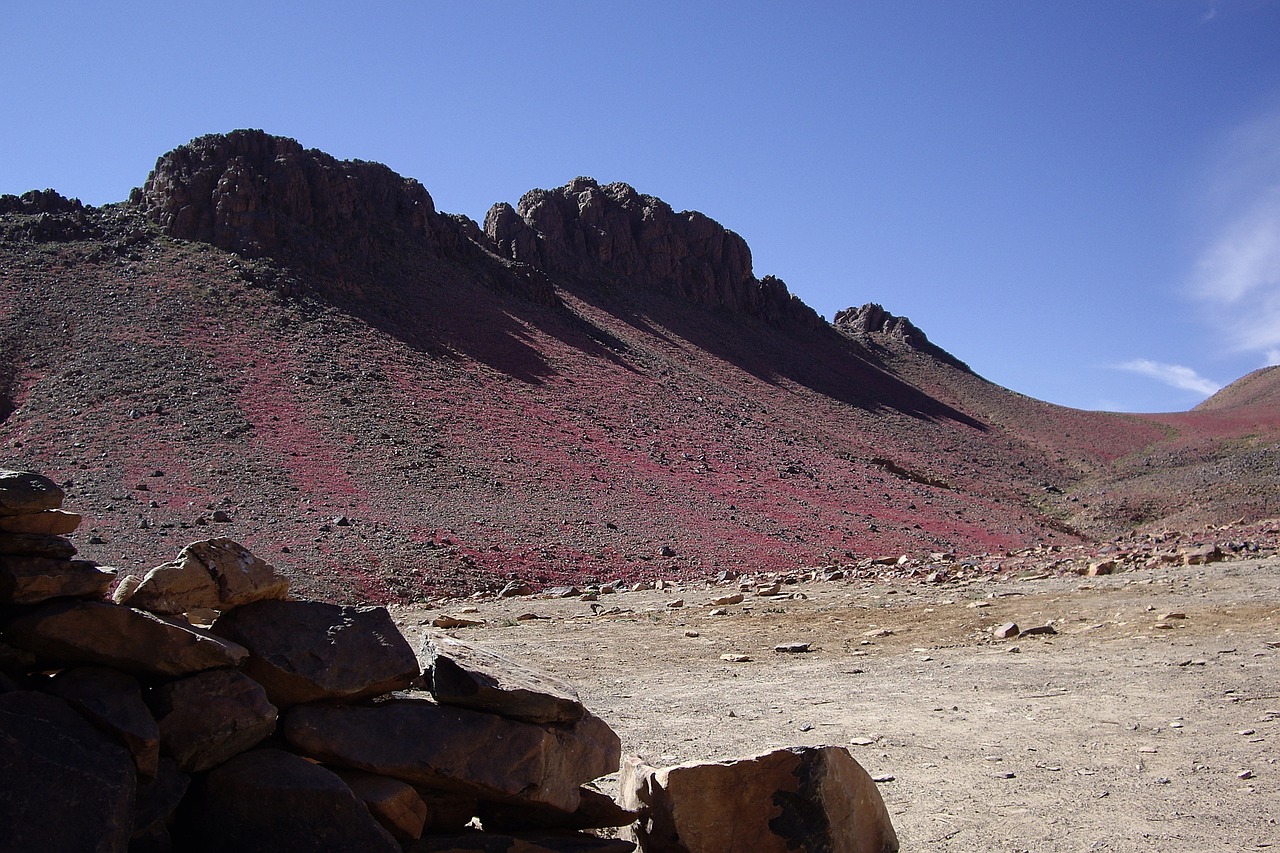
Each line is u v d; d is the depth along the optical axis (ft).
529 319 241.55
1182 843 18.25
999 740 26.08
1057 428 389.60
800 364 342.64
